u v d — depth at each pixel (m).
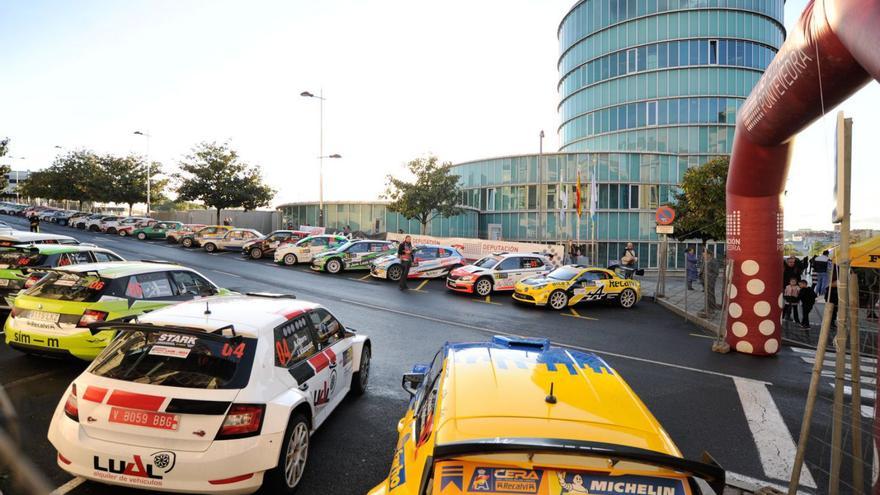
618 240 39.53
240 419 3.51
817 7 5.34
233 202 35.41
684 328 12.84
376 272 19.84
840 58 5.38
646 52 50.19
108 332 6.29
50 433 3.66
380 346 9.24
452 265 20.72
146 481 3.40
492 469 2.14
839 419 3.71
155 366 3.71
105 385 3.61
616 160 39.88
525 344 3.71
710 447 5.41
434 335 10.45
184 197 34.59
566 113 58.62
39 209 50.97
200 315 4.19
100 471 3.45
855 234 9.58
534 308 15.12
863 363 8.84
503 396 2.62
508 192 42.00
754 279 9.93
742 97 48.22
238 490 3.47
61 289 6.55
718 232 21.98
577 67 56.19
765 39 49.22
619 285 16.02
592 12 54.34
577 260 22.83
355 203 39.12
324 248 23.64
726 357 9.71
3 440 2.17
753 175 9.52
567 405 2.56
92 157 47.66
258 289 15.64
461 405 2.53
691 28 48.78
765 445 5.49
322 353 5.09
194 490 3.39
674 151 48.41
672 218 17.97
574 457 2.11
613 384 2.94
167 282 7.35
